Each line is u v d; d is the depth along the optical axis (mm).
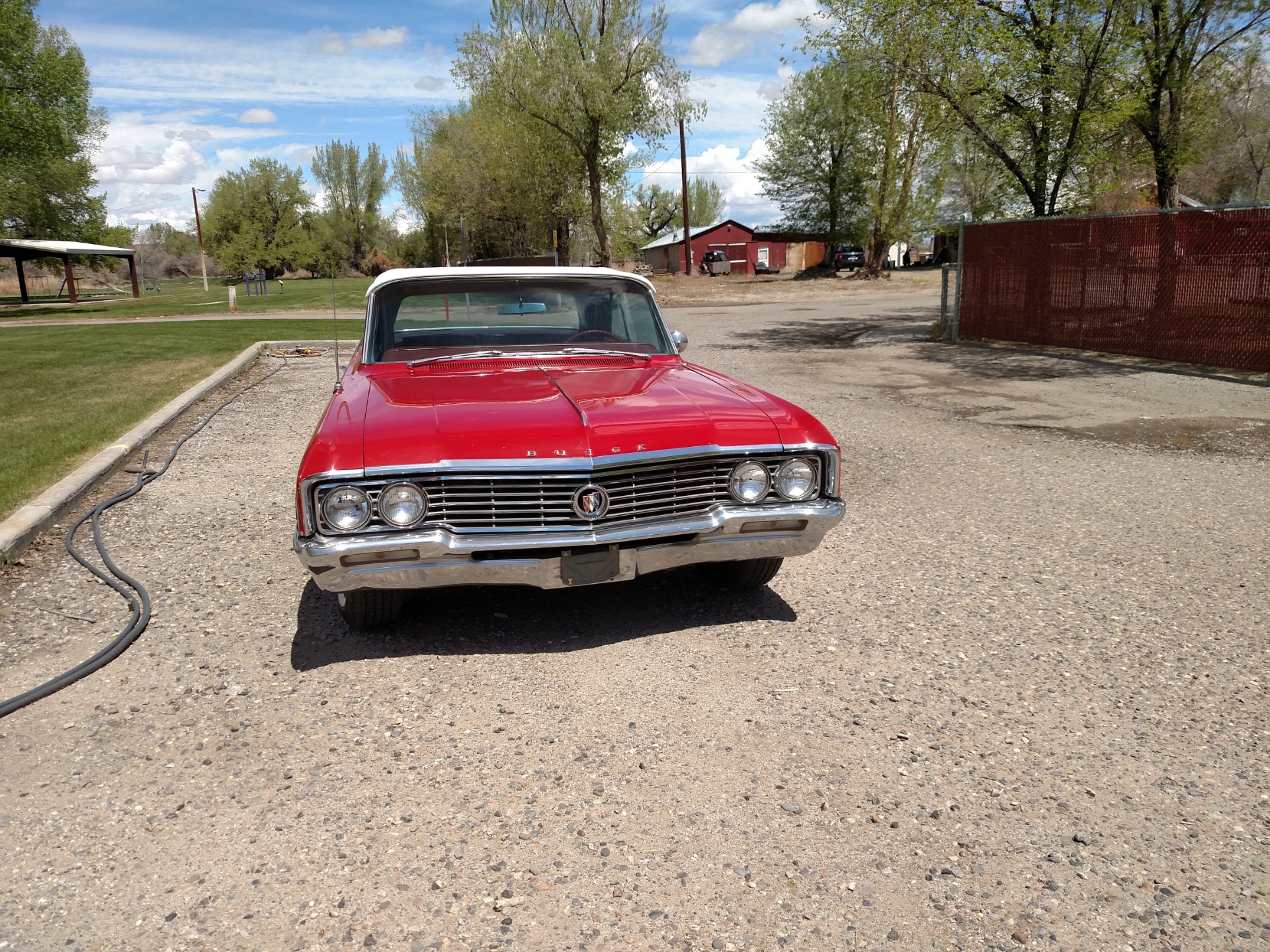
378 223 79812
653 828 2611
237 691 3426
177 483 6590
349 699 3365
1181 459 7152
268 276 77250
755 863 2465
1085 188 15484
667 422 3547
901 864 2459
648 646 3803
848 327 19297
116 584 4492
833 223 44500
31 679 3539
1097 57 13367
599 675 3543
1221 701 3328
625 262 56344
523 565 3400
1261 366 10656
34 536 5176
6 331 20844
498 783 2832
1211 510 5773
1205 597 4320
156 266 95750
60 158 31734
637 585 4496
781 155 44344
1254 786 2801
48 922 2254
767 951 2156
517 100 29453
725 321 21656
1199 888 2361
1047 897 2332
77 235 48188
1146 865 2451
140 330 20203
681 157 50500
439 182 45938
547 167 32625
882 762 2939
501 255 47125
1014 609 4199
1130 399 9805
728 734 3107
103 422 8125
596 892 2354
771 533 3654
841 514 3670
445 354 4523
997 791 2781
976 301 15336
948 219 39438
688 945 2170
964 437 8141
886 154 36875
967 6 13688
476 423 3449
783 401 3957
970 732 3121
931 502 6051
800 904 2311
